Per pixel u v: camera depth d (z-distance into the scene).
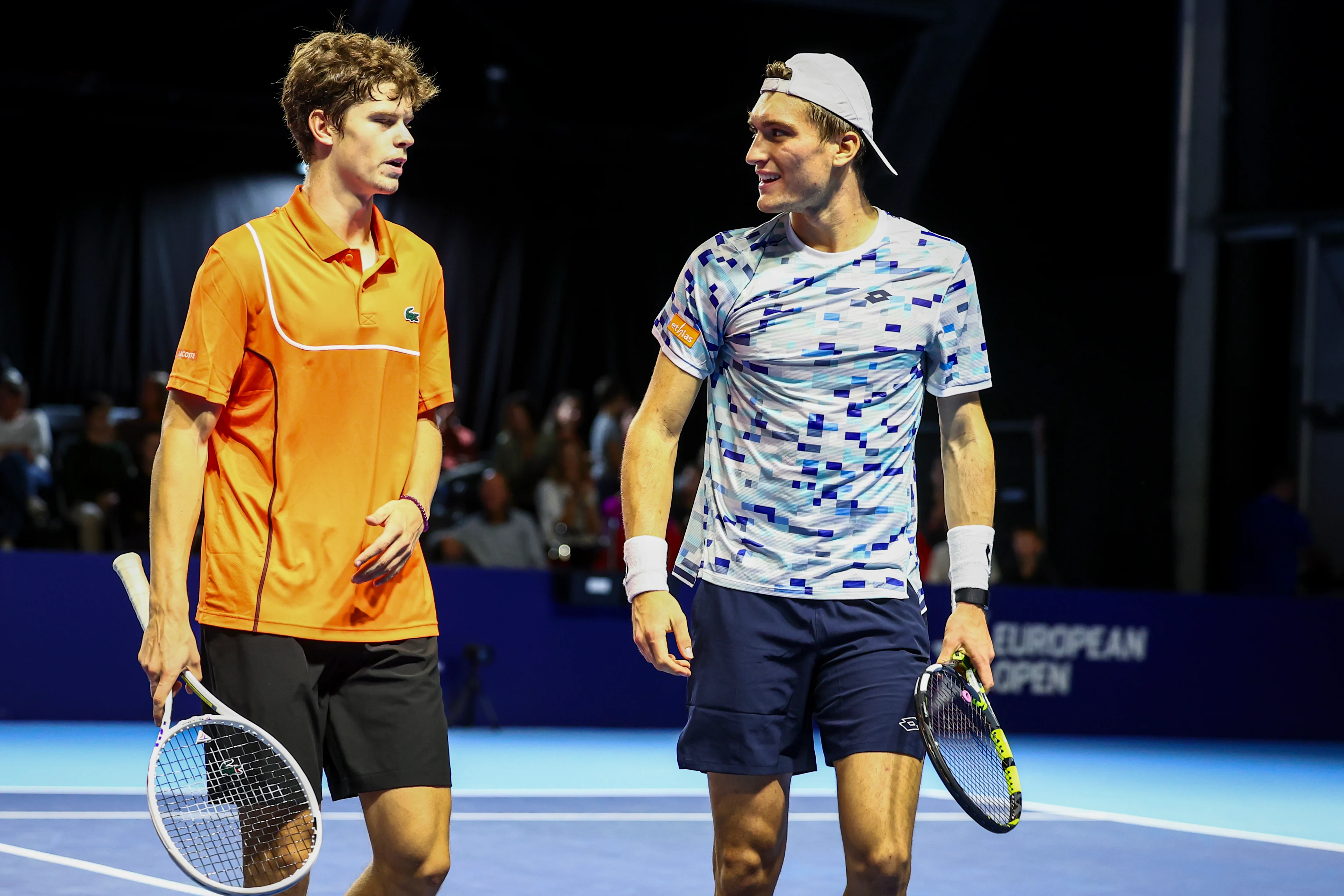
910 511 3.19
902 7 14.80
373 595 3.01
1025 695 10.84
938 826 6.42
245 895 2.61
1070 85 15.21
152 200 16.59
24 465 10.34
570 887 4.93
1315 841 6.52
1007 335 15.95
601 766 8.37
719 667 3.13
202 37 15.52
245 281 2.93
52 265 16.38
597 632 10.14
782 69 3.09
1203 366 14.48
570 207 18.20
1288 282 14.58
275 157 16.92
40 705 9.21
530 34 16.20
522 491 11.63
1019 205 15.79
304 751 2.94
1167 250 14.47
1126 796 7.96
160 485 2.89
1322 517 14.19
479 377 17.98
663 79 17.06
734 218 18.08
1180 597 11.27
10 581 9.18
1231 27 14.40
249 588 2.94
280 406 2.97
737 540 3.14
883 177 16.53
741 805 3.15
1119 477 14.78
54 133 16.28
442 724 3.06
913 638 3.14
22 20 15.07
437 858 3.00
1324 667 11.64
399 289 3.10
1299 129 14.02
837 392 3.09
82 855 5.20
